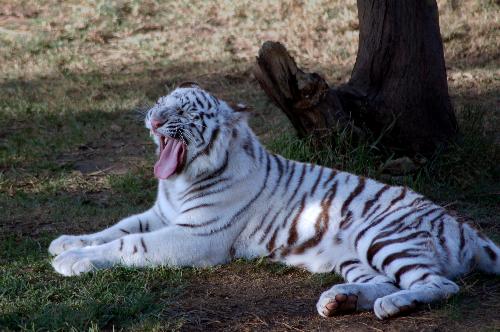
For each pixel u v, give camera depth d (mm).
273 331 9594
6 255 12250
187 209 11711
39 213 14586
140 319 9719
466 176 16031
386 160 16391
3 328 9477
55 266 11312
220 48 27203
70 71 25672
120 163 18094
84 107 22172
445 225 10781
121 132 20391
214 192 11664
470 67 24375
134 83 24453
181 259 11578
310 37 27359
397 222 10836
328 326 9672
